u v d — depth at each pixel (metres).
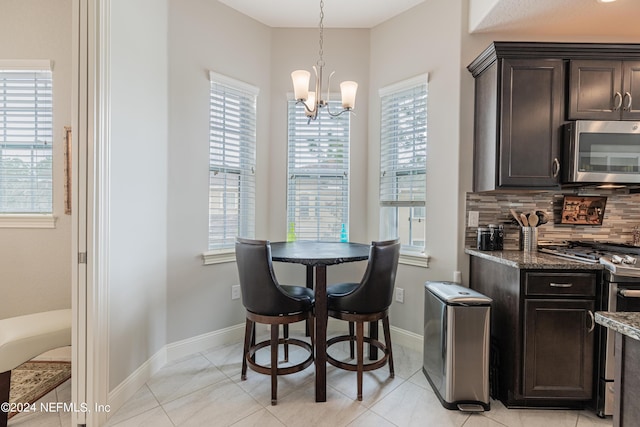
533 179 2.11
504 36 2.39
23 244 2.51
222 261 2.71
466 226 2.43
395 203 2.85
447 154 2.50
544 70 2.09
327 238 3.04
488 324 1.88
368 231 3.00
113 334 1.83
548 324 1.84
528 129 2.11
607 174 2.03
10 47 2.45
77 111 1.68
